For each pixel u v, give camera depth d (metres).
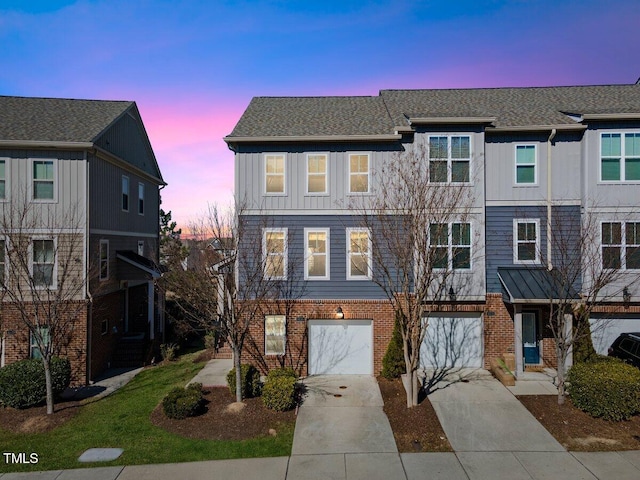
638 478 7.50
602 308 13.30
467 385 12.12
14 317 13.50
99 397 12.34
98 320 14.89
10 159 13.74
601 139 13.18
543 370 13.37
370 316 13.62
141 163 20.11
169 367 15.58
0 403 11.30
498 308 13.57
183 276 13.53
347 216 13.68
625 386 9.62
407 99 16.58
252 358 13.65
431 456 8.42
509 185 13.69
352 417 10.27
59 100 17.75
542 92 16.95
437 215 11.87
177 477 7.74
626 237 12.99
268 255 12.80
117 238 17.08
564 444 8.80
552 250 13.32
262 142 13.63
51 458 8.51
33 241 13.75
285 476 7.75
